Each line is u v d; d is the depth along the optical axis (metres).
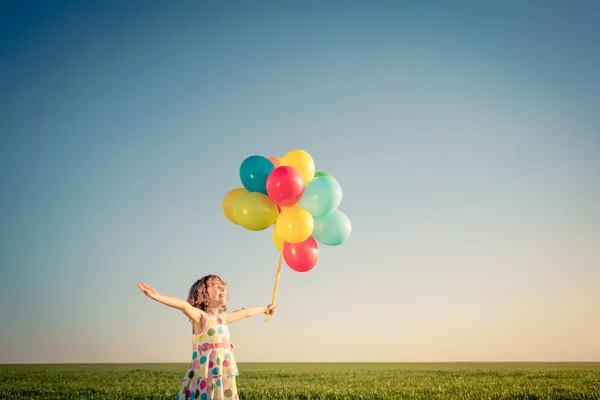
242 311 7.06
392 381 20.89
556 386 16.44
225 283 6.75
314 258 8.08
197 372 6.20
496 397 13.17
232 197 8.29
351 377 25.22
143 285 5.96
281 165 8.28
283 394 14.49
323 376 26.84
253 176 8.00
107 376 25.84
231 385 6.26
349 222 8.27
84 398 13.42
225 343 6.43
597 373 25.61
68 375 26.66
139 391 15.77
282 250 8.16
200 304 6.52
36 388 16.77
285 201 7.61
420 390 15.56
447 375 25.75
